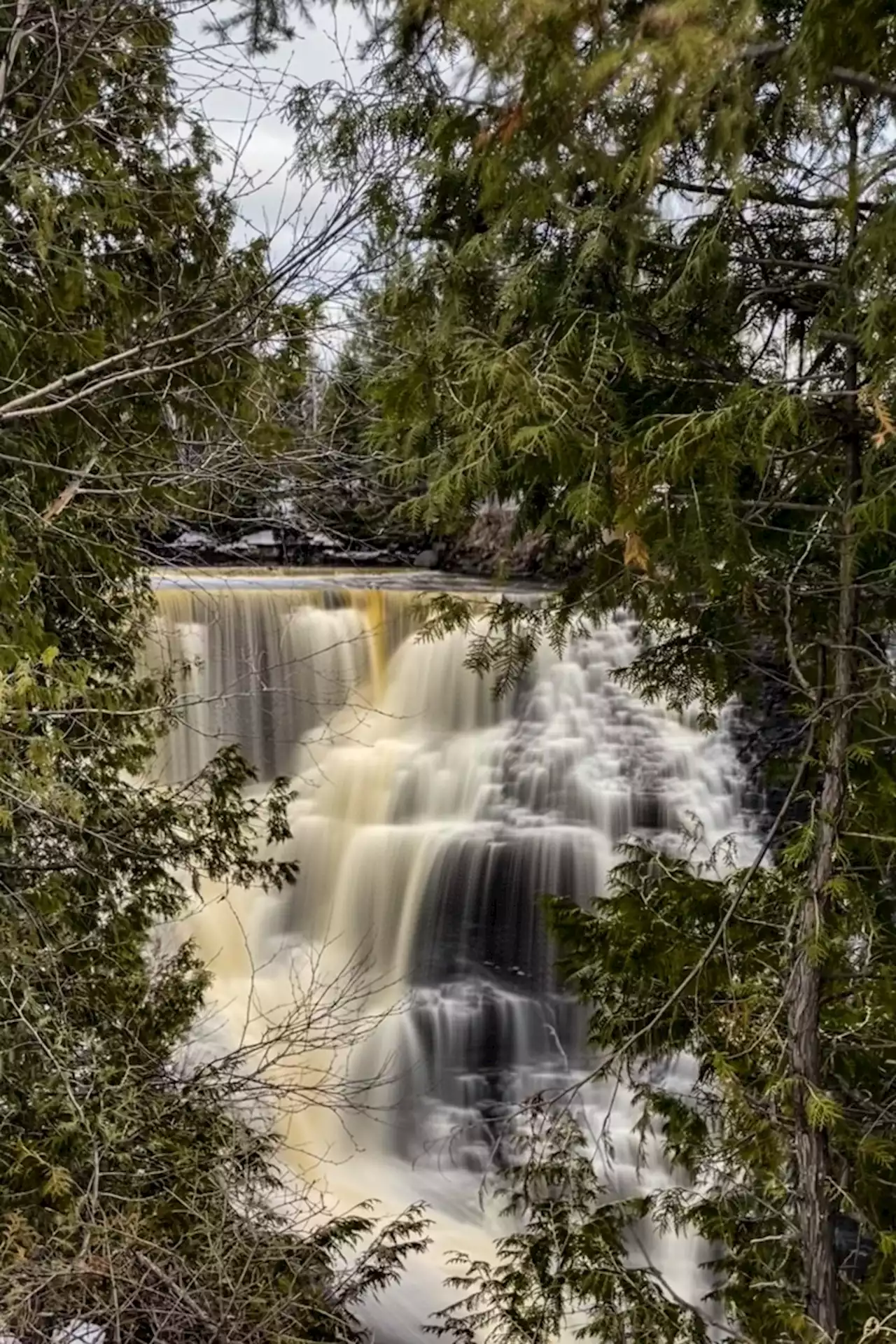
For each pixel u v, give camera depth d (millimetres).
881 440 2125
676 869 3613
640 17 1944
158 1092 4473
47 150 4445
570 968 3688
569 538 3342
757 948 3150
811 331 2514
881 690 2645
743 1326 3182
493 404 2369
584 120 2180
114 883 5188
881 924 3012
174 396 4844
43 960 4289
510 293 2576
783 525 3266
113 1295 3102
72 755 4527
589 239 2387
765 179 2496
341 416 4621
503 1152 6969
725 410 2303
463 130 2479
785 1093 2850
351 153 2975
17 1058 4145
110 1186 3867
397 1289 5707
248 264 4523
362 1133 7277
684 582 2812
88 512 4645
